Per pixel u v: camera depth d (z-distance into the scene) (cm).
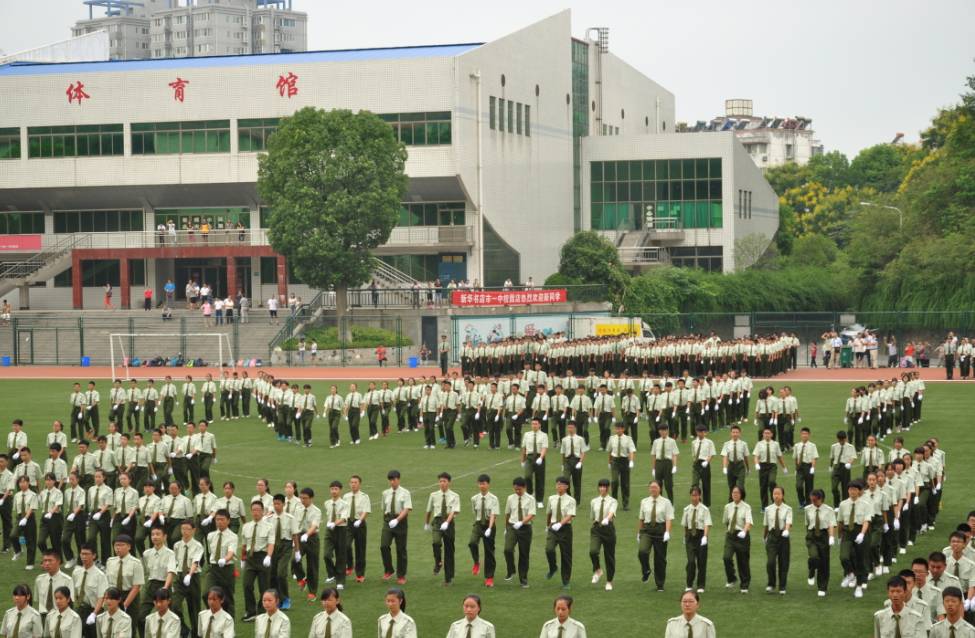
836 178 15800
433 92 8456
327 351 7381
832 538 2347
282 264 8700
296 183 7256
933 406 4991
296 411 4266
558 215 10119
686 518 2353
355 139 7294
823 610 2217
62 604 1872
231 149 8881
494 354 6112
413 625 1750
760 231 11356
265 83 8775
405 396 4603
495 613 2223
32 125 9175
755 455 2958
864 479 2419
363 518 2459
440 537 2462
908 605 1830
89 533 2617
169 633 1814
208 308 8062
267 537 2244
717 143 10250
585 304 8419
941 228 8806
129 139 9044
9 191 9250
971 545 2044
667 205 10388
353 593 2388
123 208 9406
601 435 4031
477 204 8712
